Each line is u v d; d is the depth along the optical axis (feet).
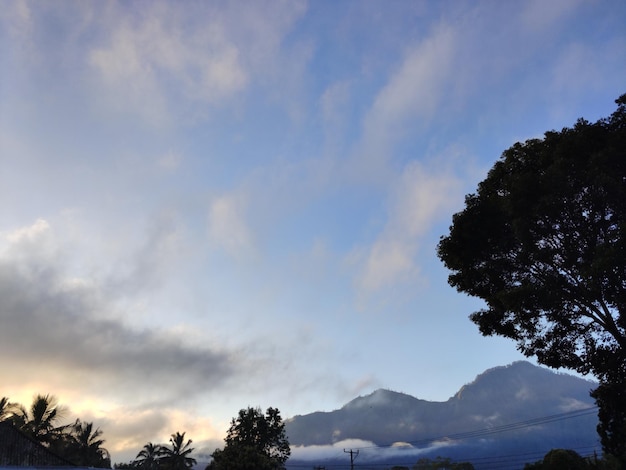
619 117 55.11
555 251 54.39
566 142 53.67
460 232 64.44
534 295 54.19
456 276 68.95
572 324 60.75
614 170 49.70
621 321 53.67
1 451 103.04
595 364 59.26
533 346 63.41
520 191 54.85
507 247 61.26
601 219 52.54
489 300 65.05
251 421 191.11
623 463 79.15
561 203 51.49
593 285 48.96
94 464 190.60
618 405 68.18
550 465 120.06
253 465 153.38
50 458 112.06
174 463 231.30
